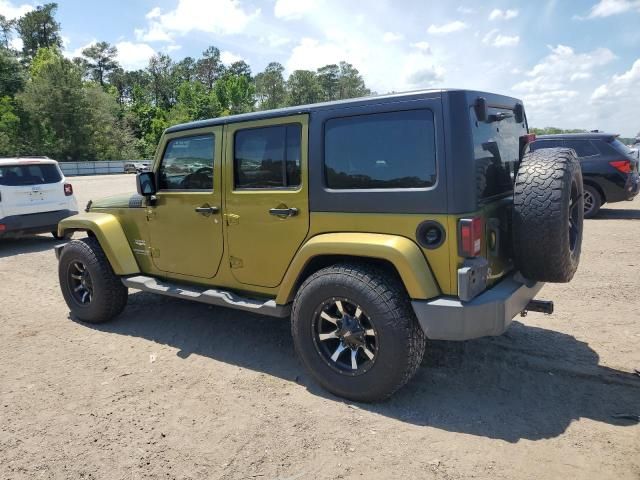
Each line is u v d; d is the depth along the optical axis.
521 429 3.07
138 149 76.62
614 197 10.45
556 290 5.79
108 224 4.95
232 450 2.96
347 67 109.75
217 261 4.23
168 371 4.06
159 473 2.77
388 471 2.72
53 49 73.19
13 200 9.18
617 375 3.69
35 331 5.07
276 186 3.79
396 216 3.21
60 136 60.66
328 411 3.34
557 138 10.76
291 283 3.64
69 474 2.79
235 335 4.77
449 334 3.04
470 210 3.02
